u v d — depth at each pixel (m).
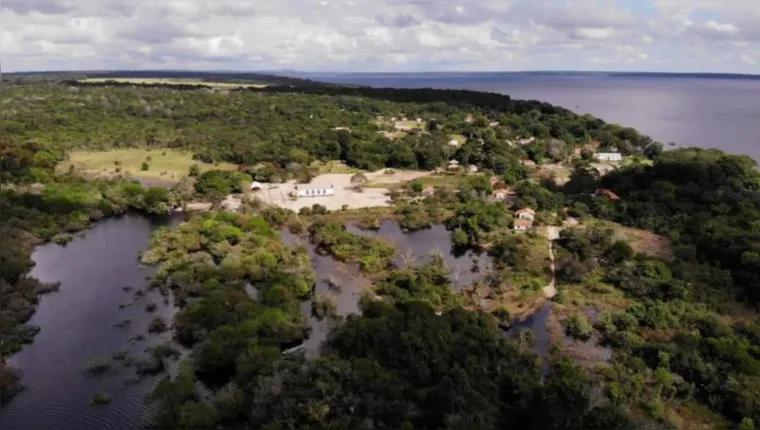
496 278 100.25
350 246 114.50
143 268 107.50
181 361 72.56
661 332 82.75
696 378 69.31
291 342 79.88
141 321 87.19
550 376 68.88
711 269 101.62
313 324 86.50
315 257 114.88
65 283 100.62
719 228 114.50
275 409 58.88
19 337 80.56
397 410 58.69
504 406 61.53
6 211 122.69
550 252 116.25
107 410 66.56
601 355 78.25
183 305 90.75
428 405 61.41
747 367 69.25
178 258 105.69
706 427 62.62
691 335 77.88
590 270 104.38
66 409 66.62
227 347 71.19
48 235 120.94
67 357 77.25
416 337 70.62
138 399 68.44
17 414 65.75
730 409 65.00
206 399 66.50
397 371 66.50
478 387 62.81
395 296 91.62
